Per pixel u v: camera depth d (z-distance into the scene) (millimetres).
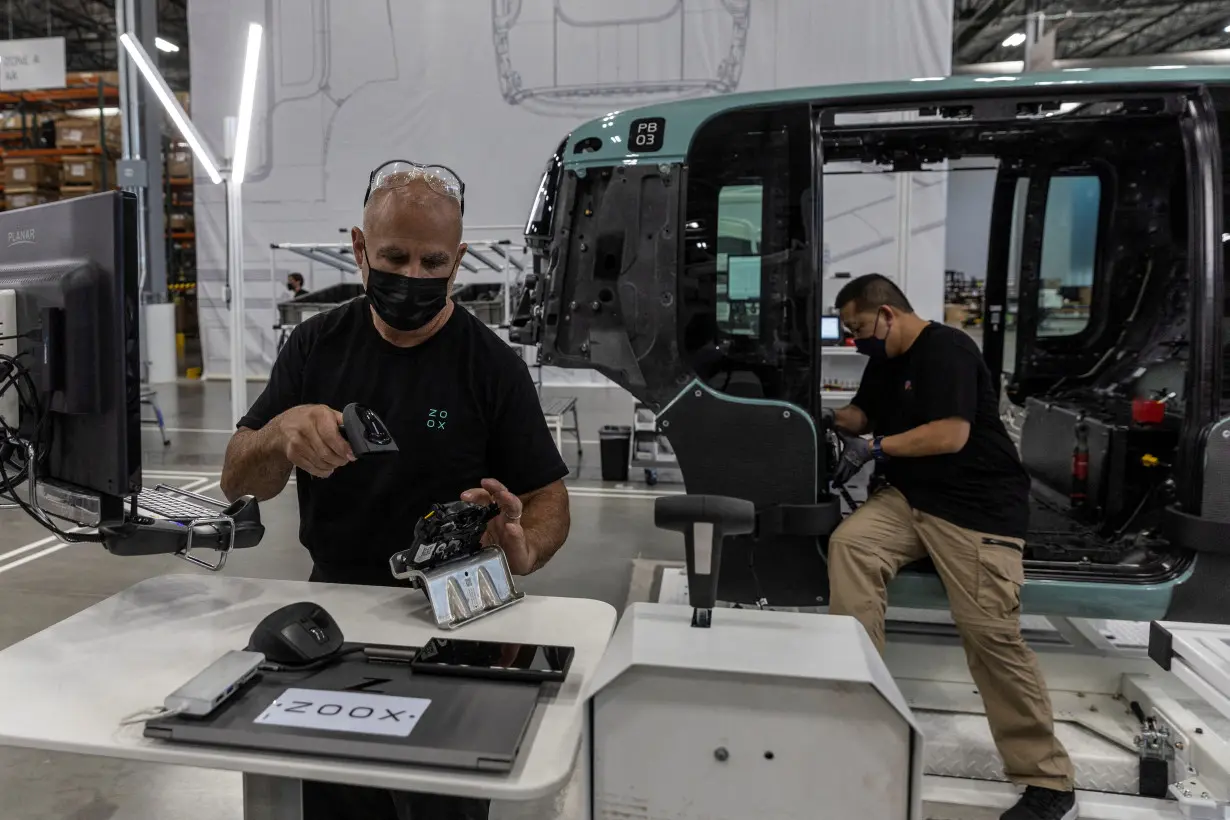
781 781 770
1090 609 2285
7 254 1371
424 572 1235
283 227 9227
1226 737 2025
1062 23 9852
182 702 891
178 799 2164
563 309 2588
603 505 4957
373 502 1468
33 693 1010
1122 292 3389
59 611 3348
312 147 9055
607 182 2506
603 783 799
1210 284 2172
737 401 2439
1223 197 2184
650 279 2482
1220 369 2170
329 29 8844
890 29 7883
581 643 1170
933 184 7930
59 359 1204
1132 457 2725
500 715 906
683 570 3367
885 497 2336
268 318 9383
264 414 1509
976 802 2031
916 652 2508
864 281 2365
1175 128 2908
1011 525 2109
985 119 2398
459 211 1310
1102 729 2234
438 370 1473
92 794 2182
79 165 9281
